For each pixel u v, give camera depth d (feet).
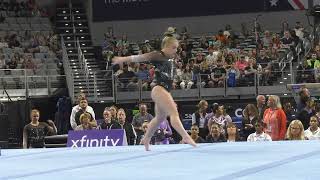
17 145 69.87
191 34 111.86
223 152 23.67
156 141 41.91
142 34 112.68
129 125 43.55
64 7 116.78
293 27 107.76
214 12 111.45
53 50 100.32
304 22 108.47
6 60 92.02
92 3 112.57
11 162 22.24
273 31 107.55
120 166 18.76
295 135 38.01
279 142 29.25
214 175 15.24
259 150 24.12
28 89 81.97
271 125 38.75
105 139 37.68
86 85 82.12
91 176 15.92
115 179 14.97
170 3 112.47
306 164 17.30
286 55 89.20
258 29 102.78
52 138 45.32
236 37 102.94
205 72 82.64
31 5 112.27
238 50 94.58
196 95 79.61
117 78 80.28
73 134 38.37
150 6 112.68
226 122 47.44
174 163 19.26
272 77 80.18
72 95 79.41
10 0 110.93
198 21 111.96
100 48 106.32
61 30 111.04
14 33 102.37
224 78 79.87
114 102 79.41
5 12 108.47
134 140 43.24
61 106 77.15
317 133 39.45
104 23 112.37
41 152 28.25
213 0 111.45
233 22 110.93
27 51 97.40
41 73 89.97
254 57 87.97
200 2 111.75
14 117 73.36
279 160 19.10
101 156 23.80
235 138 42.63
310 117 41.98
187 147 27.66
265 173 15.24
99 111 79.05
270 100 39.27
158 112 26.03
